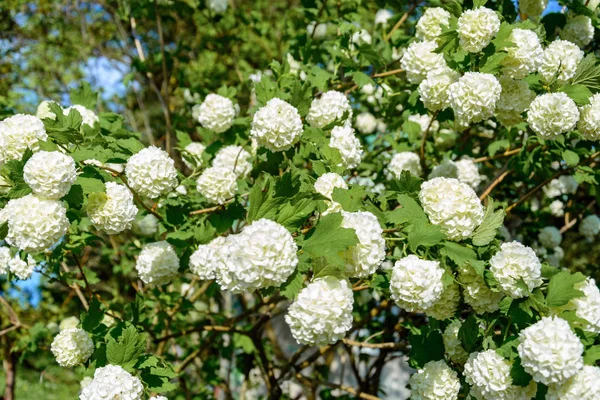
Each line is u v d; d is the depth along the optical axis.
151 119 2.74
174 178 1.17
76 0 2.51
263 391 2.64
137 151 1.19
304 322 0.93
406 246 1.06
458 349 1.10
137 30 2.47
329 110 1.28
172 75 2.16
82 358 1.25
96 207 1.09
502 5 1.34
